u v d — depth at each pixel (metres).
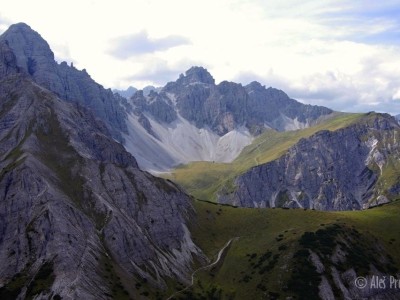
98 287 183.88
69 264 185.50
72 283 177.88
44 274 182.50
